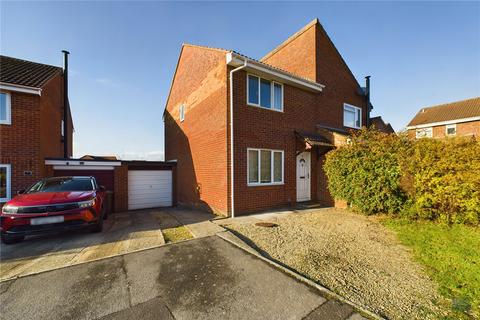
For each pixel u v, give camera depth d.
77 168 10.17
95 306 2.89
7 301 3.00
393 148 6.98
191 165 11.41
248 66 8.21
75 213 5.45
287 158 9.80
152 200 12.73
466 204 5.55
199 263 4.07
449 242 4.79
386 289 3.24
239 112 8.43
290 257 4.36
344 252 4.58
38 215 5.17
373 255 4.43
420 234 5.37
